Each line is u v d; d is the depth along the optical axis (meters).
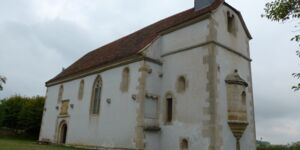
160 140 18.95
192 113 17.27
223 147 16.12
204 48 17.73
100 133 21.77
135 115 18.84
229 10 19.91
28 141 31.64
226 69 18.14
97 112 23.00
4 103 44.03
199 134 16.48
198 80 17.50
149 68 19.59
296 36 10.20
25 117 39.94
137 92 19.16
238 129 17.14
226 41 18.77
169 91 19.28
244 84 18.48
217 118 16.16
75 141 24.45
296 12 10.44
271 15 10.91
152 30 24.02
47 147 21.78
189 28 19.19
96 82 24.14
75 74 26.95
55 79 30.55
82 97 25.23
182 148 17.31
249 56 21.11
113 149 20.02
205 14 18.11
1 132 42.16
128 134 19.05
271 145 25.95
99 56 28.23
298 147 21.98
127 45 24.80
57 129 27.81
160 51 20.88
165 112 19.16
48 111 30.47
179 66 19.09
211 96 16.41
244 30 21.25
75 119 25.34
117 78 21.48
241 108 17.67
